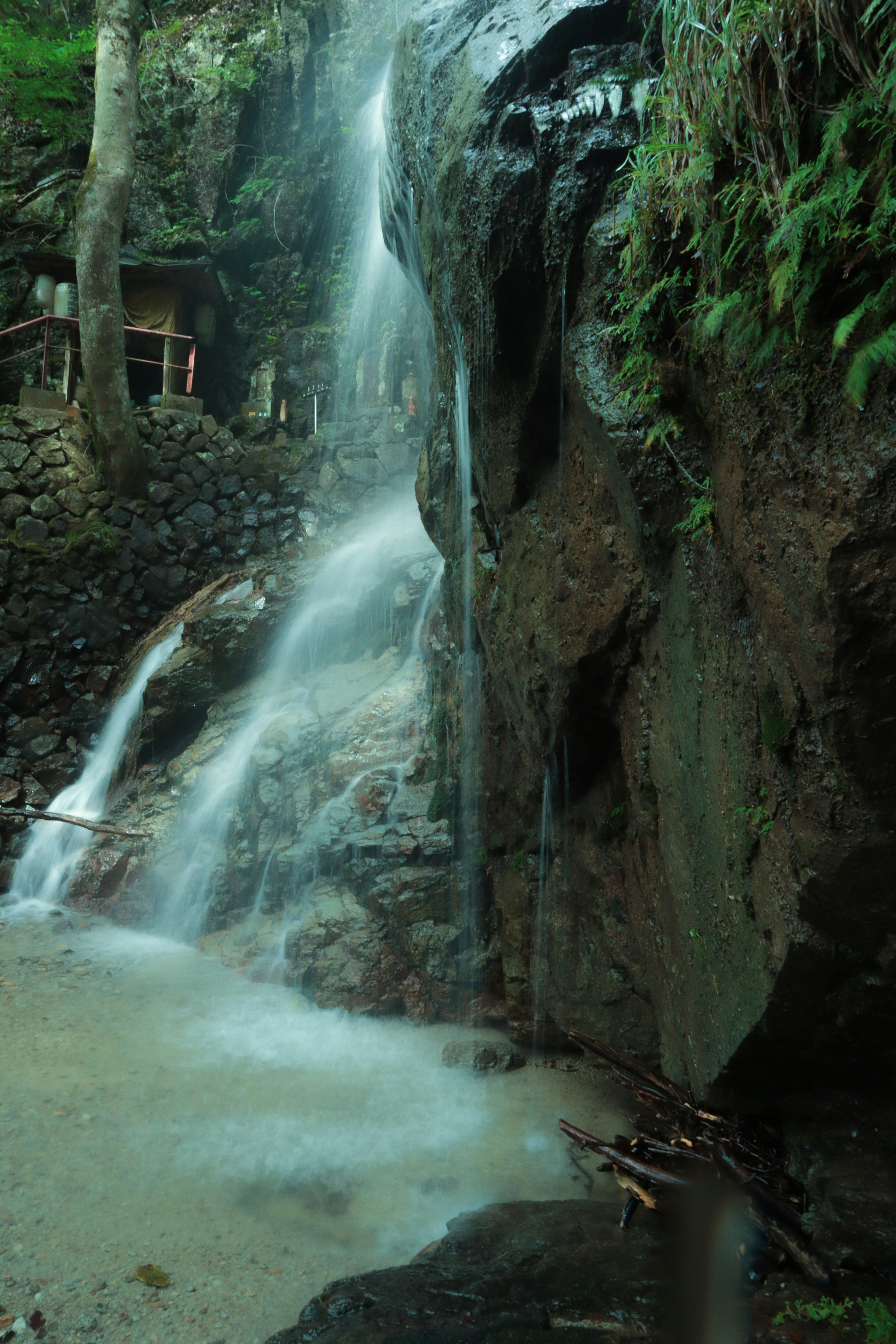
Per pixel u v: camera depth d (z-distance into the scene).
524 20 3.60
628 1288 2.65
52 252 13.05
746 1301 2.53
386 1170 3.87
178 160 16.06
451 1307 2.57
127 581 11.59
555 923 4.81
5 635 10.89
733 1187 3.07
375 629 8.80
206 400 15.35
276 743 7.47
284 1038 5.32
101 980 6.22
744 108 2.11
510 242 3.48
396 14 14.50
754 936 2.71
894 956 2.37
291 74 15.58
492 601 4.80
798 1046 2.83
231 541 12.12
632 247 2.78
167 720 9.12
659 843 3.59
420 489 6.36
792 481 2.09
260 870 7.02
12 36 14.59
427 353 7.60
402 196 5.28
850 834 2.19
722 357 2.39
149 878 7.74
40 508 11.43
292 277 15.61
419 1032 5.45
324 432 13.23
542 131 3.29
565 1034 4.98
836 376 1.95
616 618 3.52
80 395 12.88
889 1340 2.23
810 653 2.09
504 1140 4.16
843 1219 2.70
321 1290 3.05
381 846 6.16
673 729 3.24
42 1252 3.22
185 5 16.78
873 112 1.81
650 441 2.82
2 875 8.53
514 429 4.04
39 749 10.42
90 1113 4.30
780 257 2.04
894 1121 2.96
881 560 1.88
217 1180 3.75
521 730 4.82
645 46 3.08
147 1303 2.96
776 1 1.92
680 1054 3.53
